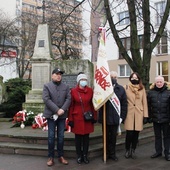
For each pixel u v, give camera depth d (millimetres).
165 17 10406
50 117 5637
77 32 24906
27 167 5520
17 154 6574
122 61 28188
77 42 26922
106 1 10438
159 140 6246
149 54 10453
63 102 5730
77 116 5723
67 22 22719
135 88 6105
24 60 29781
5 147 6699
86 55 28578
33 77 10414
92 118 5723
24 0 44844
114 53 28781
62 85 5828
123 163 5789
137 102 6074
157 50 26047
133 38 10266
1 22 26328
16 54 28641
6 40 26109
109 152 6066
